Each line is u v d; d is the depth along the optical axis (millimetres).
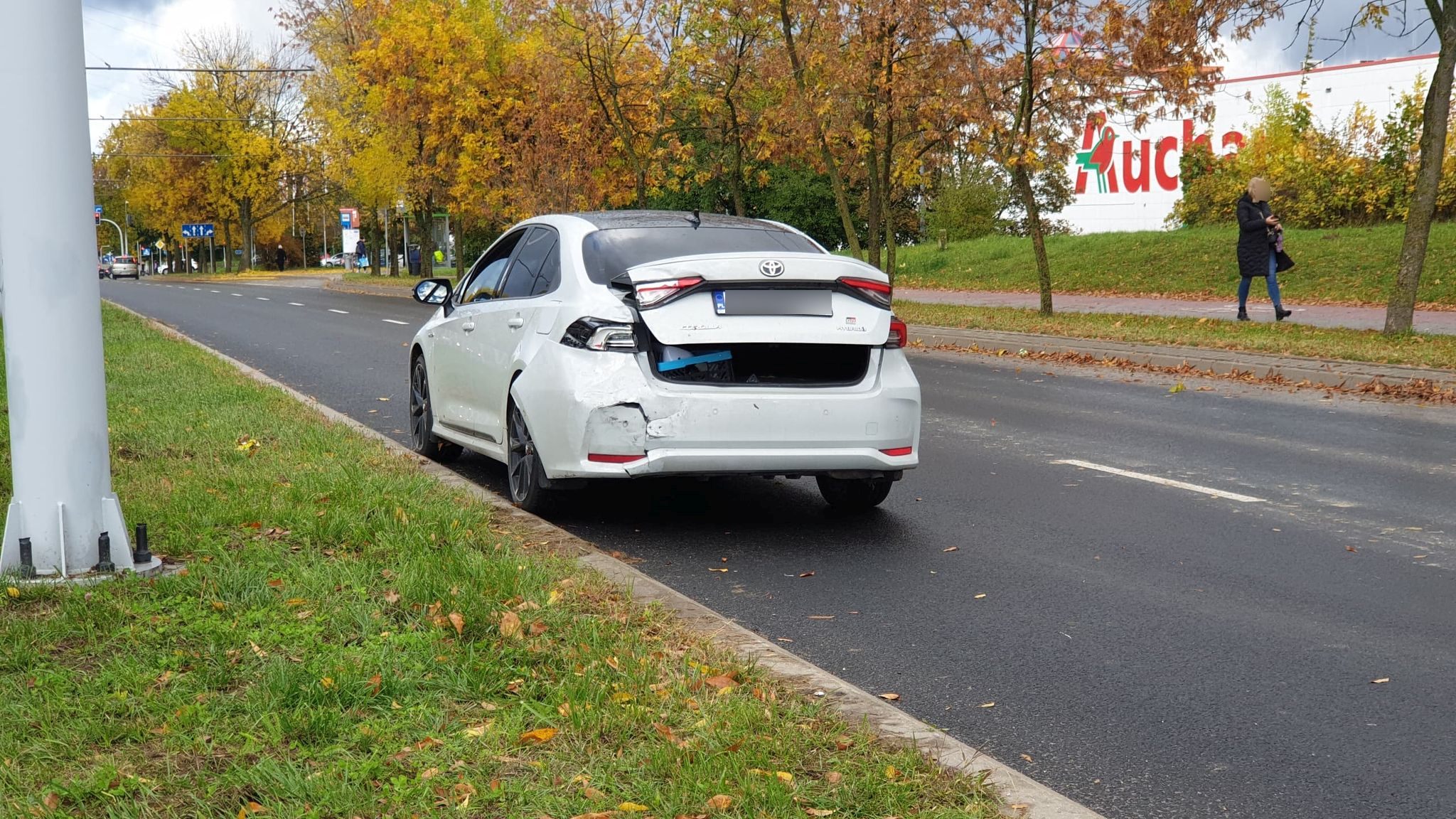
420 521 5855
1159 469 8570
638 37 28438
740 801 2996
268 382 12148
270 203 79625
